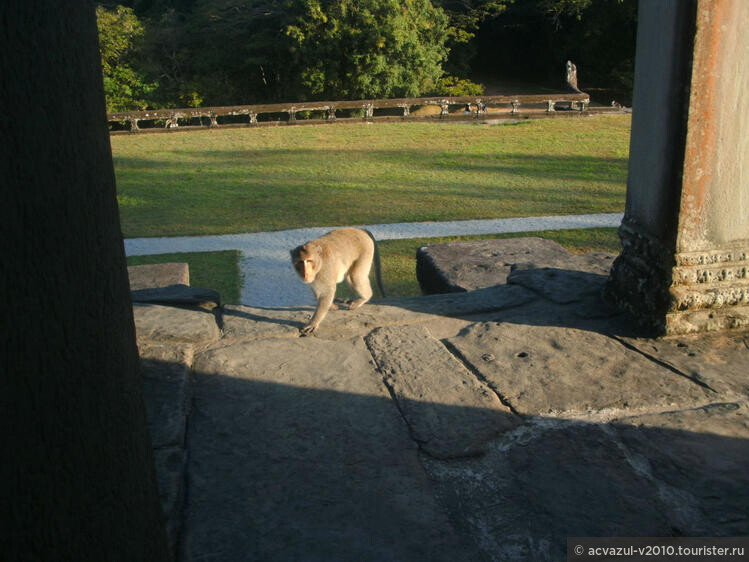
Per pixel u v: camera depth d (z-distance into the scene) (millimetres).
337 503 2832
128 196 15836
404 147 21234
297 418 3514
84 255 1311
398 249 11148
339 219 13414
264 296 9258
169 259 11070
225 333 4664
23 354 1186
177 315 4824
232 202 15117
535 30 45406
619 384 3834
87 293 1322
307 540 2600
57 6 1216
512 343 4422
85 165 1310
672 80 4012
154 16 39000
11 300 1159
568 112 26266
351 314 5039
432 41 34750
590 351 4266
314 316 4746
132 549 1497
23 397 1192
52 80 1208
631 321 4699
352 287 5410
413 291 9016
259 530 2654
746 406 3541
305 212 14055
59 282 1248
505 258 7066
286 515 2750
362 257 5367
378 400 3697
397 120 26016
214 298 5391
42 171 1197
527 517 2742
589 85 43375
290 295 9297
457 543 2592
